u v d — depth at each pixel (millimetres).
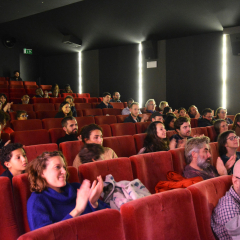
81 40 10406
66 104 4516
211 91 8273
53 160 1439
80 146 2666
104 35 9586
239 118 4156
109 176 1841
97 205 1528
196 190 1412
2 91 8914
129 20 8211
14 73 11211
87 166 1829
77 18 8859
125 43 9961
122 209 1198
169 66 9133
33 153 2406
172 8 7191
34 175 1432
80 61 11812
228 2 6492
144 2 7203
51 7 8484
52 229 961
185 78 8797
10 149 1823
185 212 1317
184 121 3145
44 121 4117
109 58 10781
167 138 3045
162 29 8320
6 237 1358
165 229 1236
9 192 1423
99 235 1032
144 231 1177
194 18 7453
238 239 1365
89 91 11602
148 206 1218
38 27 10312
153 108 6324
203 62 8375
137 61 9953
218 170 2420
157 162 2182
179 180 2094
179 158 2328
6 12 9008
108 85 10906
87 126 2531
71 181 1698
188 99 8781
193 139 2285
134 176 2057
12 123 3842
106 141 2928
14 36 11609
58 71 12641
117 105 7473
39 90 8258
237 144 2684
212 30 7930
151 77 9625
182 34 8508
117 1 7449
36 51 12414
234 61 7777
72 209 1437
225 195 1498
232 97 7887
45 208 1357
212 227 1452
